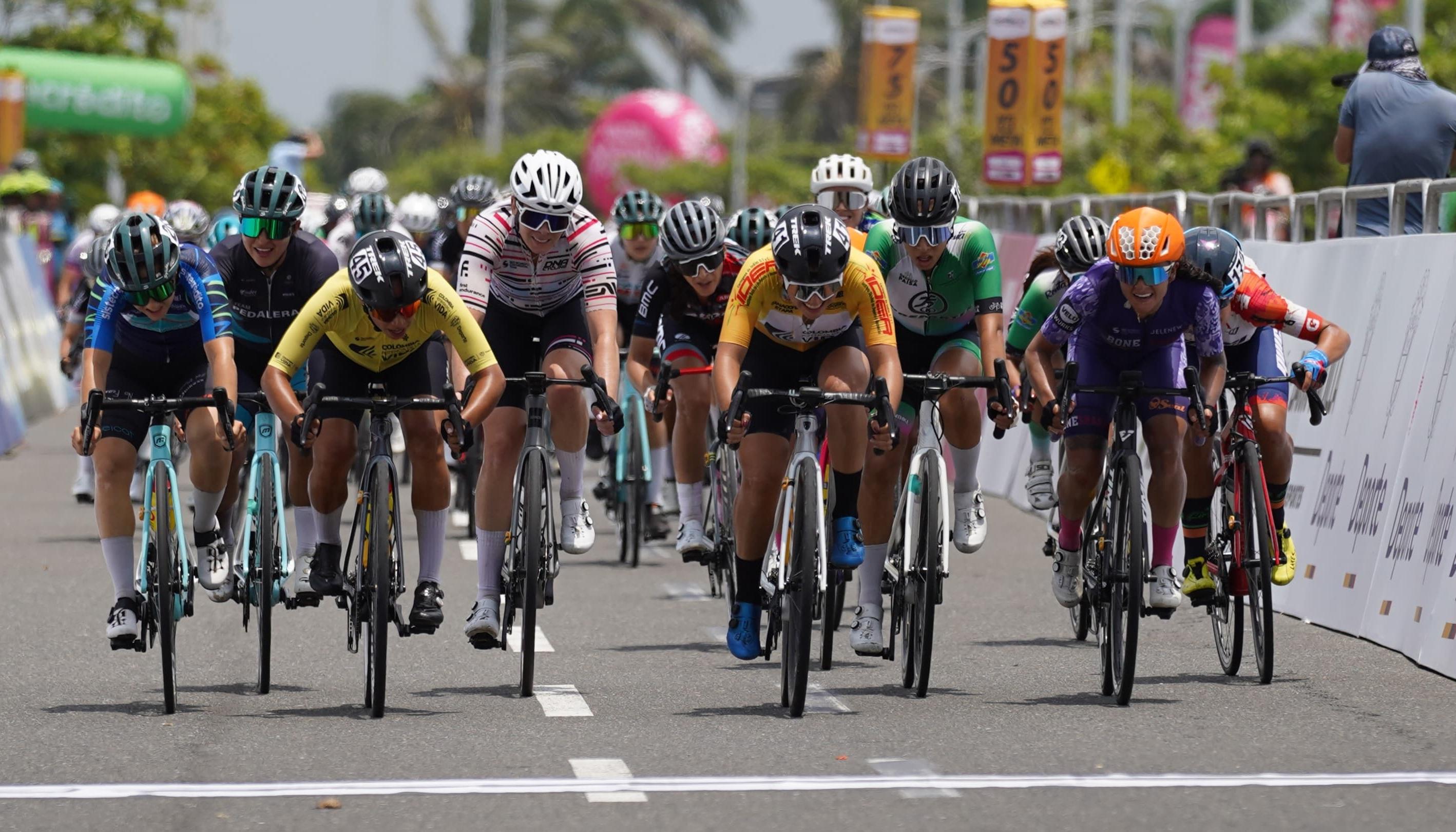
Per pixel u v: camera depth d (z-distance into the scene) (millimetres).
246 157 150750
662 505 38312
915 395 28016
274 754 20547
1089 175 84188
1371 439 29625
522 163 24641
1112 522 24078
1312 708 23234
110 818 17766
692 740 21312
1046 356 25703
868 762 20125
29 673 25969
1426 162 37750
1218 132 104938
